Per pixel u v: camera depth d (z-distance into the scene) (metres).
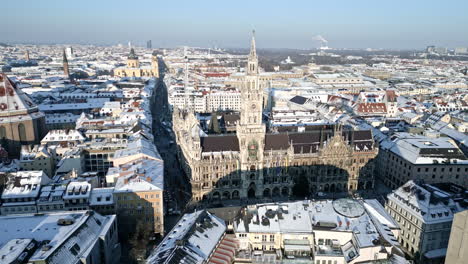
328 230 110.00
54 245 100.94
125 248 136.50
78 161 184.75
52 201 140.38
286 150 185.12
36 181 149.50
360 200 134.75
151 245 138.12
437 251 127.94
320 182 188.00
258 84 170.62
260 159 177.00
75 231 108.31
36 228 112.69
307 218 116.56
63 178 161.88
